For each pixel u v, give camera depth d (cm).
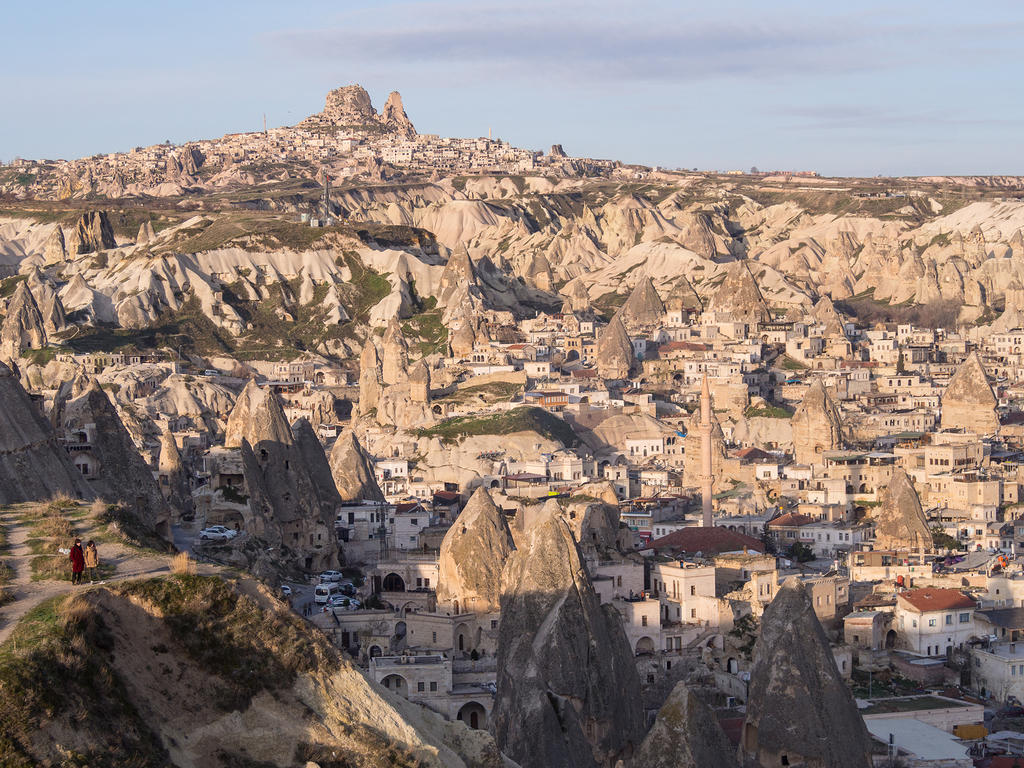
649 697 17362
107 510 8781
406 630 17362
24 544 7694
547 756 12875
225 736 6197
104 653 6128
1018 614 19388
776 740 13225
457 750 7381
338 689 6562
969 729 16075
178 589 6531
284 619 6700
